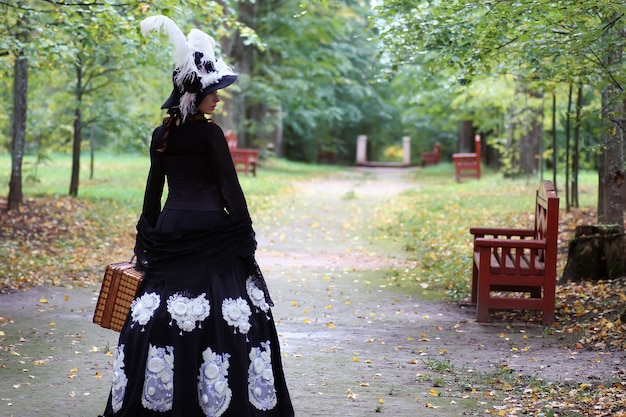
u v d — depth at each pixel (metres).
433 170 42.50
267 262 13.48
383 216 19.52
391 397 5.87
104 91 20.53
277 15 34.22
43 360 6.82
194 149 4.58
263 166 37.09
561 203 19.05
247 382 4.47
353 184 31.08
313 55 37.09
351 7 39.84
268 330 4.64
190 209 4.55
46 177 25.88
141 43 12.50
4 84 19.45
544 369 6.75
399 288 11.16
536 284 8.82
